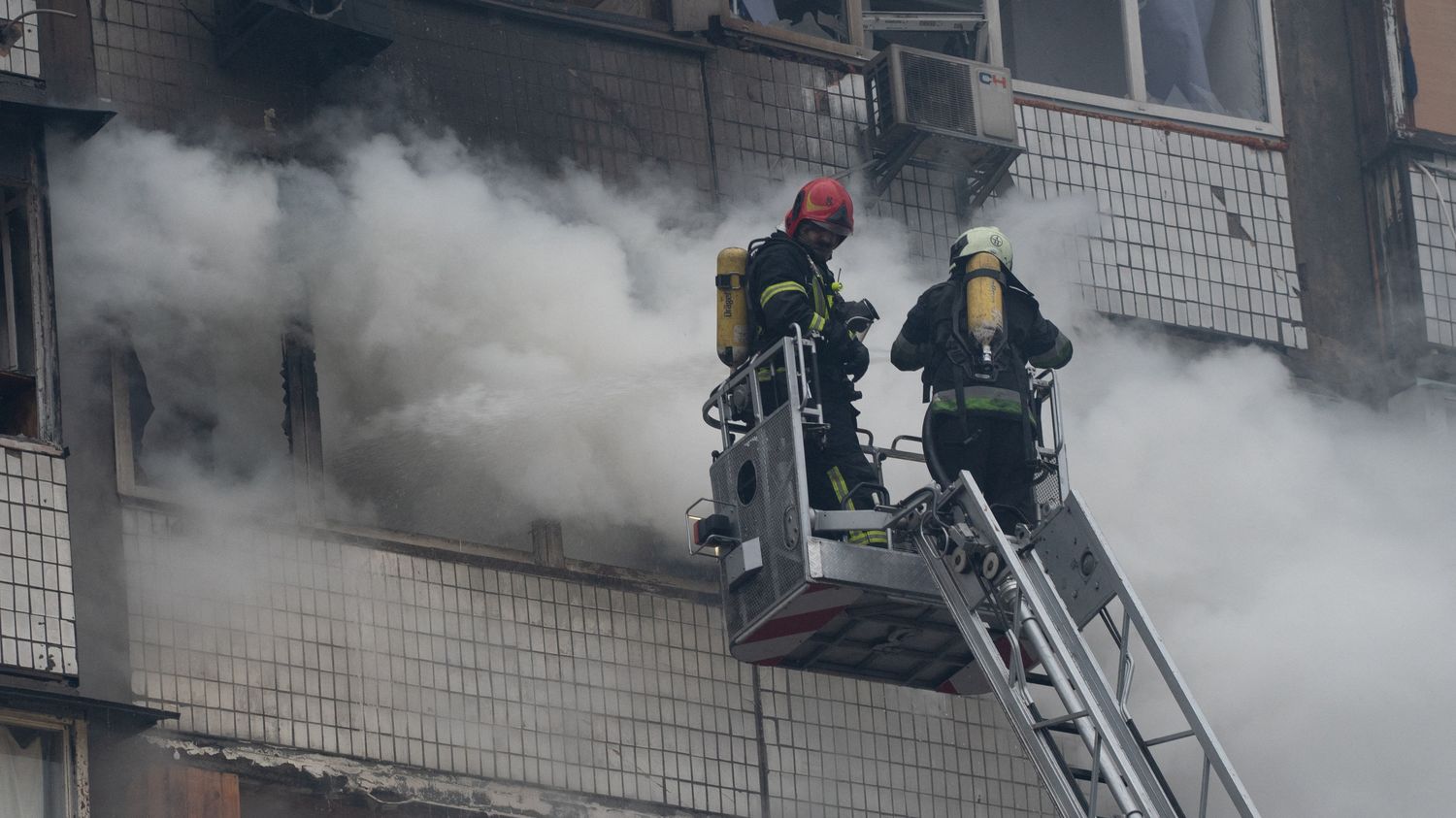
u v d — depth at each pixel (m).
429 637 32.47
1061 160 39.78
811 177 37.62
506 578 33.34
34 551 29.34
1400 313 41.34
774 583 27.86
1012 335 28.58
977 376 28.05
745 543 28.22
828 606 27.97
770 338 28.66
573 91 36.09
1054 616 26.61
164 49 33.12
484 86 35.41
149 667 30.41
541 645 33.22
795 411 27.75
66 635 29.23
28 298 30.94
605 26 36.53
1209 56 42.34
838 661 29.77
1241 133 41.56
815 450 28.20
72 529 30.45
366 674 31.83
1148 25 42.00
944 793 35.53
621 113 36.41
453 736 32.12
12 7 31.73
